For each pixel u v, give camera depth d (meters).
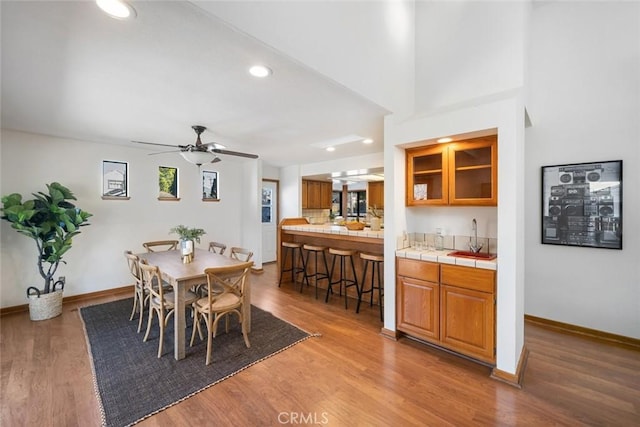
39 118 3.12
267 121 3.23
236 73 2.10
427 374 2.33
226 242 5.93
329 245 4.59
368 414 1.89
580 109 2.96
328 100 2.59
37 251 3.79
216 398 2.04
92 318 3.47
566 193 3.05
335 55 2.21
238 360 2.53
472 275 2.43
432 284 2.68
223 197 5.87
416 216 3.37
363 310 3.78
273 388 2.15
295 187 6.65
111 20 1.52
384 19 2.75
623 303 2.80
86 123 3.30
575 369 2.39
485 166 2.57
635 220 2.72
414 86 3.23
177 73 2.10
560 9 3.06
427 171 2.98
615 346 2.78
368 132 3.71
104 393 2.08
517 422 1.81
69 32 1.61
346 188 7.55
